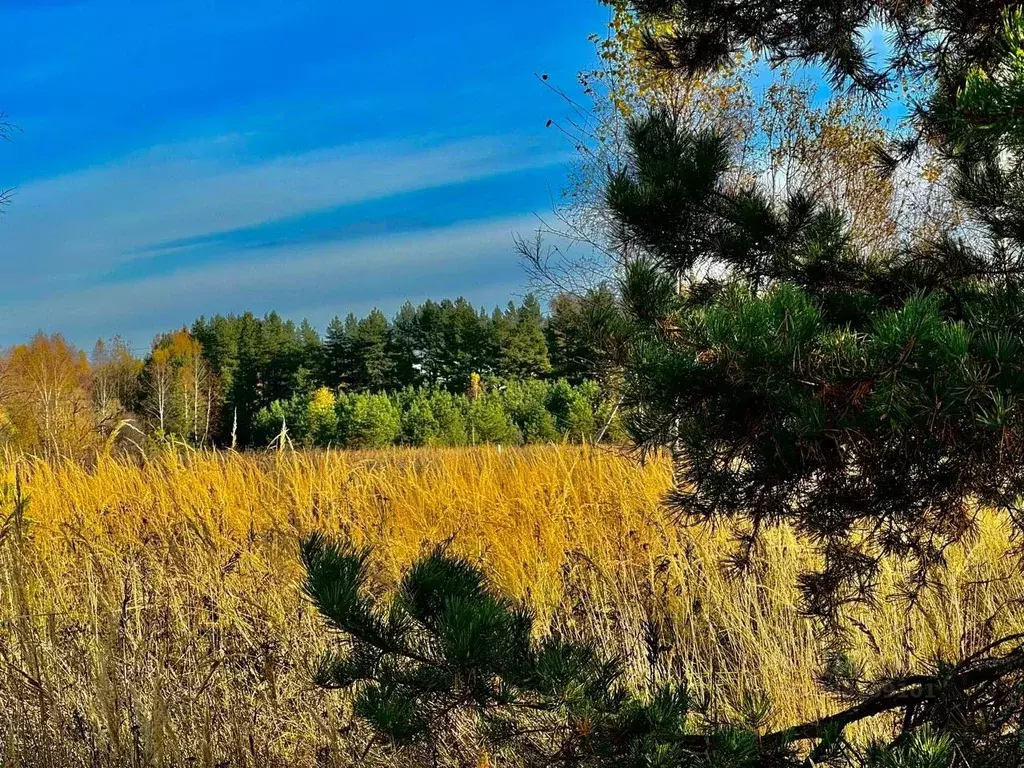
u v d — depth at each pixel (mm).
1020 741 1833
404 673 1873
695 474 2070
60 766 3393
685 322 1986
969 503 2012
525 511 5297
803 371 1714
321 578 1928
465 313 68438
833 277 2352
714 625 4453
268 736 3502
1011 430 1571
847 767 1907
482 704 1821
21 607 3771
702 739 1890
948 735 1694
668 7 3039
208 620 4125
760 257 2457
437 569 1937
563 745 1869
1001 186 2244
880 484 1861
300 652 3729
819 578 2199
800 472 1869
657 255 2588
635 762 1783
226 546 4723
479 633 1769
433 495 5523
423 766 3004
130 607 4074
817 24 2750
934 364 1567
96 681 3539
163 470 6141
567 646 1932
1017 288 1911
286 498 5469
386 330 71688
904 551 2076
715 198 2531
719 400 1827
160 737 3330
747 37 2896
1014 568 3410
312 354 72562
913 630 3605
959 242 2324
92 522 5238
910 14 2598
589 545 5086
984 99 1544
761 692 3512
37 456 6461
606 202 2672
